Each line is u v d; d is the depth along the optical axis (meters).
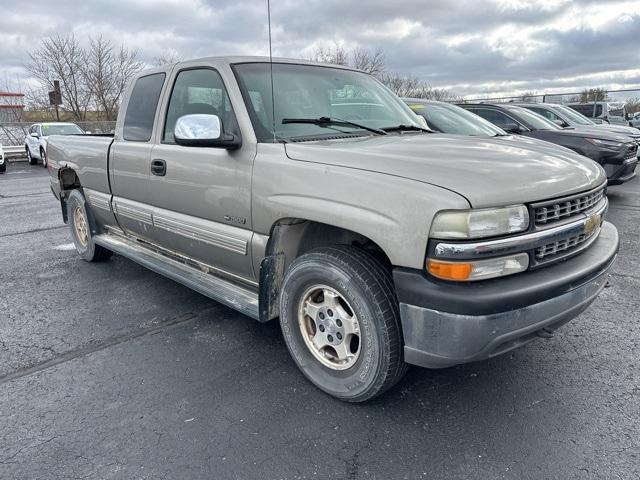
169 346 3.34
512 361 3.05
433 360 2.21
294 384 2.84
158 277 4.78
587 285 2.43
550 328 2.41
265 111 3.01
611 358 3.07
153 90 3.84
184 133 2.84
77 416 2.56
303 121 3.09
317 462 2.21
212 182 3.10
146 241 4.21
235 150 2.93
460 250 2.05
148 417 2.54
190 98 3.44
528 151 2.78
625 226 6.51
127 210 4.11
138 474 2.15
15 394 2.77
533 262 2.23
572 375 2.88
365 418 2.51
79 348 3.32
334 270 2.48
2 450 2.30
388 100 3.85
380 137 3.07
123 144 4.05
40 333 3.55
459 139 3.03
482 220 2.07
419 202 2.12
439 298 2.10
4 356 3.22
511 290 2.11
